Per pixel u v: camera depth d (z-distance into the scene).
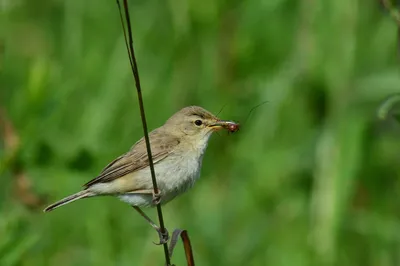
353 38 14.49
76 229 14.55
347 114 14.52
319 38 14.63
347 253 14.95
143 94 15.35
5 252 12.39
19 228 12.95
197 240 14.86
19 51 15.99
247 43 15.40
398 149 14.94
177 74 15.52
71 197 12.55
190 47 15.56
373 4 14.78
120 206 14.84
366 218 14.98
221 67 15.55
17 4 16.19
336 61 14.57
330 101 14.72
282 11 15.29
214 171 15.52
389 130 14.55
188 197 15.30
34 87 13.43
